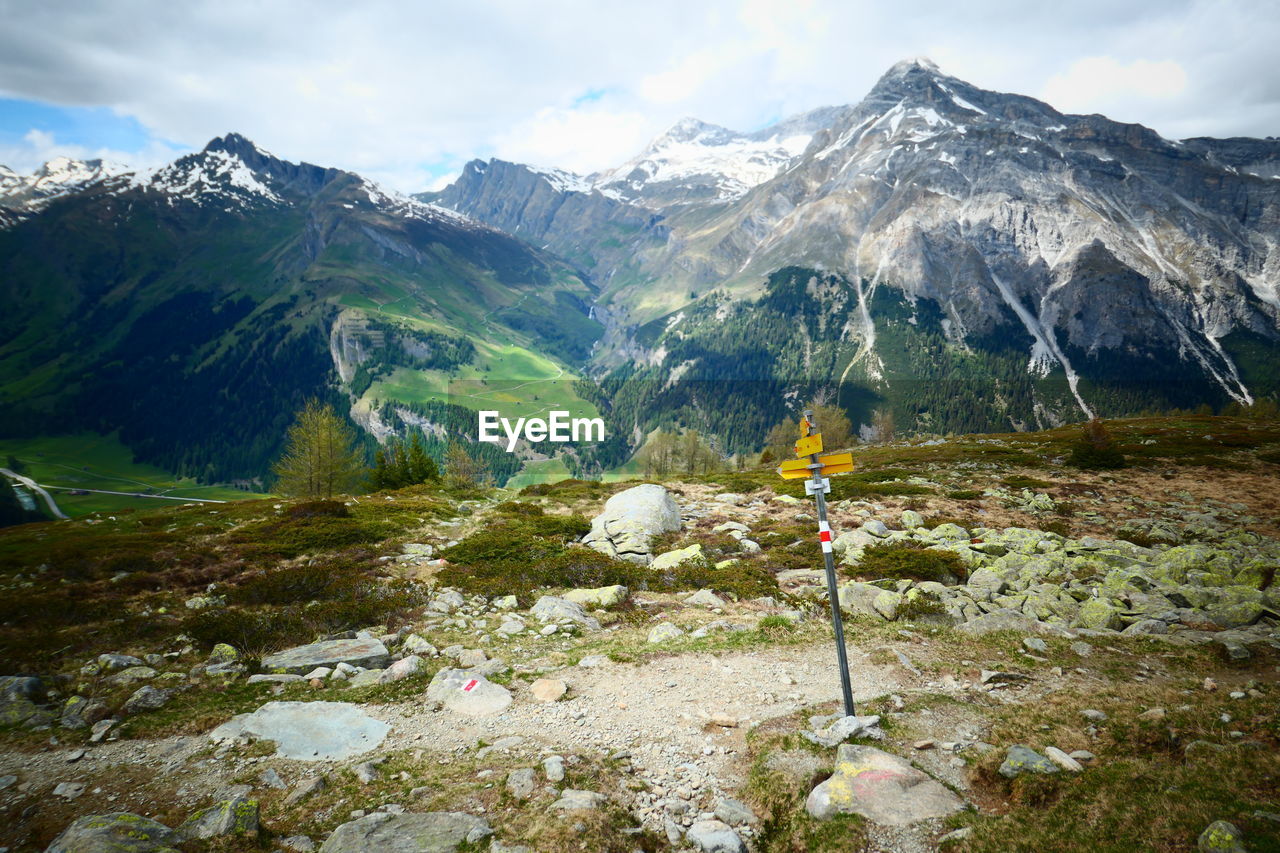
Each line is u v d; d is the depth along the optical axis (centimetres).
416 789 972
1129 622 1762
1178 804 817
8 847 834
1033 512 3572
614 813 923
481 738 1163
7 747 1112
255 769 1041
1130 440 6556
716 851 863
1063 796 896
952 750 1070
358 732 1182
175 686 1374
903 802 921
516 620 1903
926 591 2041
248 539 3039
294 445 6681
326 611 1881
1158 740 1009
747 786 1026
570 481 5722
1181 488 4056
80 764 1056
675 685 1402
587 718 1248
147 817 900
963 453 6203
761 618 1883
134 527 3653
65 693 1352
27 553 2695
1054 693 1273
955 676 1405
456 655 1608
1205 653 1451
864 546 2752
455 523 3619
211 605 2025
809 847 873
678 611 2014
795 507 3953
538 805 922
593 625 1894
